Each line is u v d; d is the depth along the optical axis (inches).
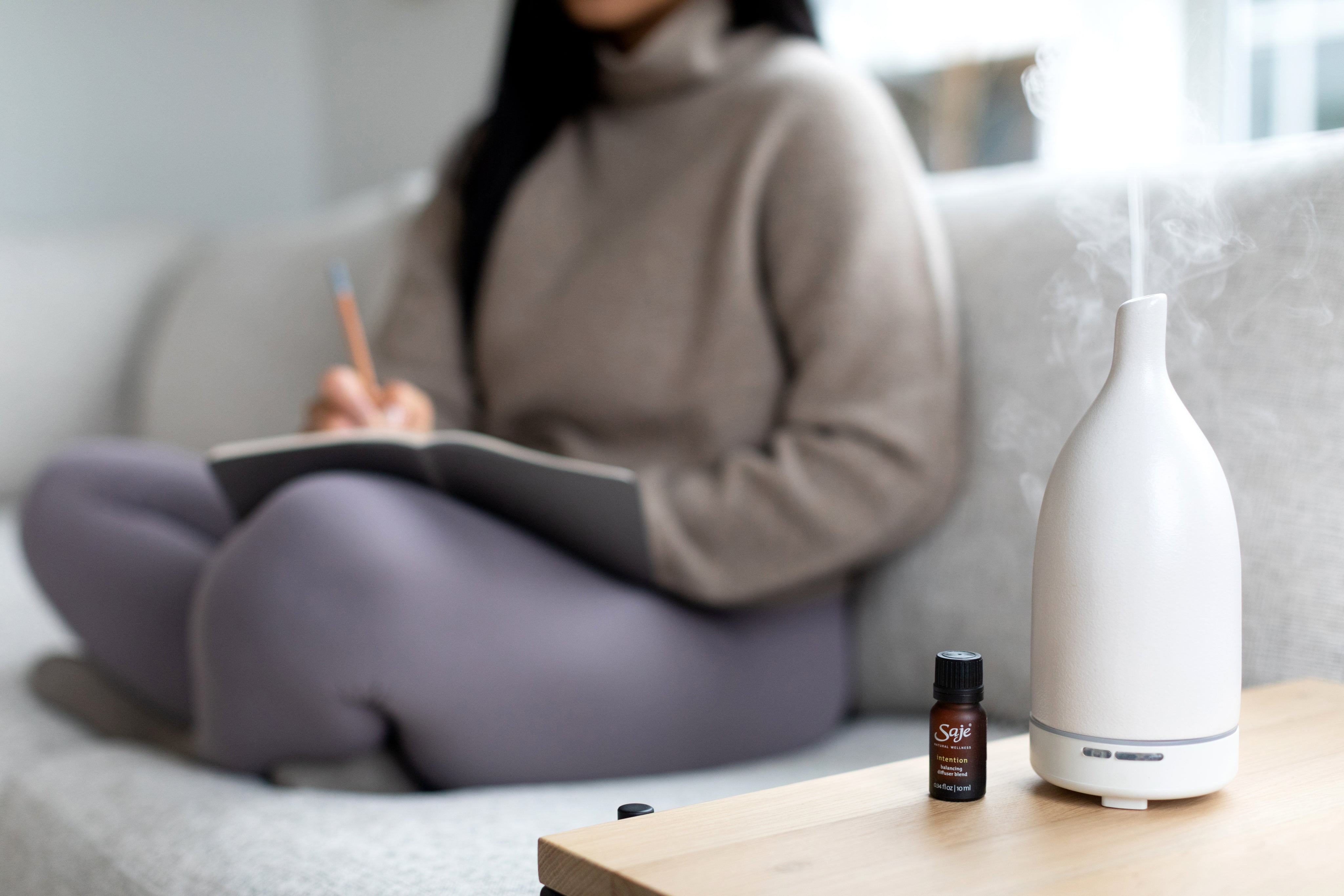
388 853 26.2
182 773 33.5
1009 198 42.5
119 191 103.6
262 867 26.1
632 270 43.3
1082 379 37.1
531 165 49.5
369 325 63.9
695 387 41.5
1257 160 34.4
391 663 30.2
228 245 77.9
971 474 39.6
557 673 32.8
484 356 47.9
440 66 94.0
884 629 41.4
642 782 34.3
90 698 40.7
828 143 40.3
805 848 17.4
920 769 21.6
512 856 25.8
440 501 34.0
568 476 32.6
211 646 31.3
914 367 38.0
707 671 36.6
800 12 46.9
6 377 76.8
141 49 104.2
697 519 37.7
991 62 65.2
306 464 34.7
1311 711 24.8
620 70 46.6
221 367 70.9
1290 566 31.3
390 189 76.2
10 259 79.2
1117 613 18.8
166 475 40.9
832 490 36.8
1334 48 54.7
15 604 52.1
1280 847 17.2
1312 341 31.9
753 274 41.4
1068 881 16.0
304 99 110.5
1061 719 19.3
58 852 30.6
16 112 98.3
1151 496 18.7
